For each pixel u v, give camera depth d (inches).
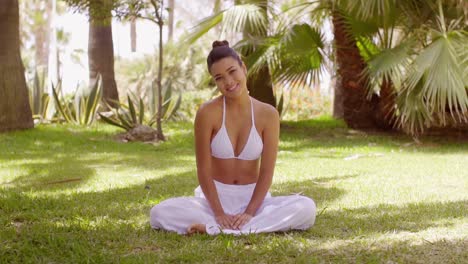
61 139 452.4
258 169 178.2
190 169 316.8
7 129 471.5
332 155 390.0
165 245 152.6
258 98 550.3
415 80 407.5
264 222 162.6
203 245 149.9
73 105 561.0
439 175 289.3
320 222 179.2
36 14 1342.3
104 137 477.1
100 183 266.2
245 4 504.7
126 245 152.5
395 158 364.8
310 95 719.7
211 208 167.2
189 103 657.0
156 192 240.1
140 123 499.8
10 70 472.7
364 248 147.3
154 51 828.6
